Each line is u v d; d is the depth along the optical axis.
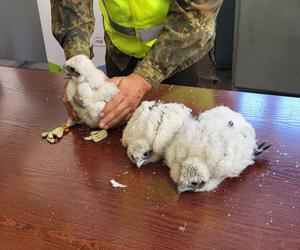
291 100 0.82
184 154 0.59
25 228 0.53
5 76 1.05
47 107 0.86
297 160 0.63
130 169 0.64
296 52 1.82
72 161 0.67
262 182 0.59
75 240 0.50
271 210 0.53
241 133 0.60
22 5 2.33
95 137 0.73
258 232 0.50
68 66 0.71
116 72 1.15
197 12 0.75
